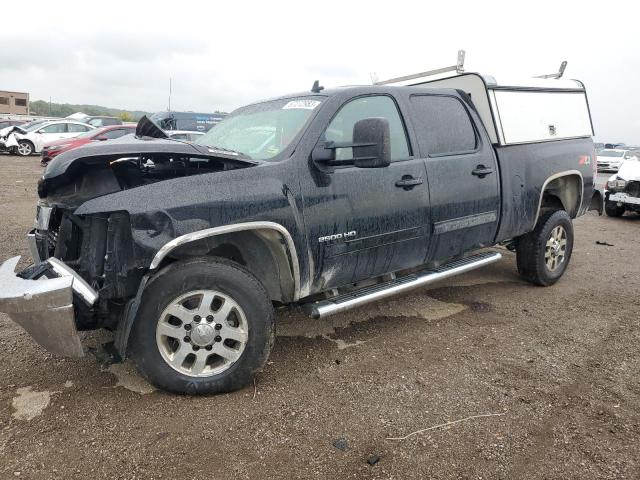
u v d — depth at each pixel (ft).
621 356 12.74
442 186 13.85
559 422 9.80
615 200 35.83
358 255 12.29
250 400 10.43
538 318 15.33
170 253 10.48
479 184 14.89
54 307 9.06
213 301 10.51
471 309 16.08
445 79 16.79
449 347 13.16
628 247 26.37
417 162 13.42
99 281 10.26
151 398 10.43
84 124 82.94
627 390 11.05
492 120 15.71
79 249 11.07
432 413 10.07
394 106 13.57
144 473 8.27
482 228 15.30
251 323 10.44
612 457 8.78
